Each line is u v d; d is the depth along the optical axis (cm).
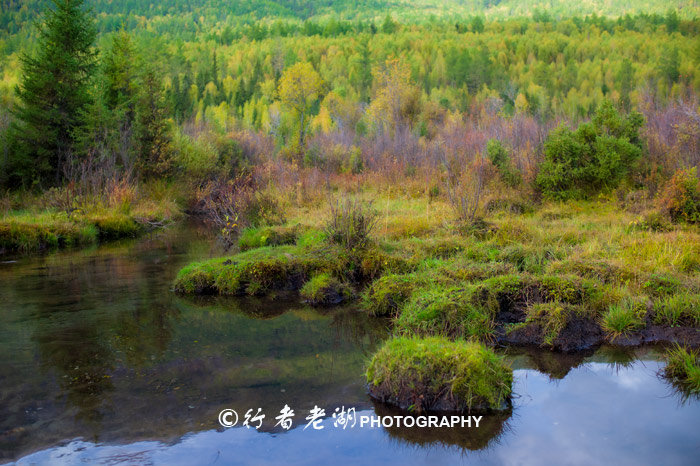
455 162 1628
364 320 629
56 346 521
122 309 661
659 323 556
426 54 9906
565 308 556
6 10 16650
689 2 17338
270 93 8044
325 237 867
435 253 815
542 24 13950
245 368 473
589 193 1216
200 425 370
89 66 1945
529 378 464
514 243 837
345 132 3008
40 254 1075
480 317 556
